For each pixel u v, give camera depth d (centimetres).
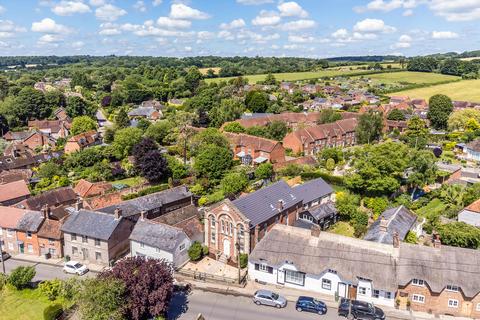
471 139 14512
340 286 5556
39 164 12975
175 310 5281
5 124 17975
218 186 9994
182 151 12469
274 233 6234
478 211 7469
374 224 7081
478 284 5062
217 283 5959
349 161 11606
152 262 5178
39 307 5497
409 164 8725
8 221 7338
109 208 7488
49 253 7138
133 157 12106
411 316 5184
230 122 14838
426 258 5438
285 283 5878
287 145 13338
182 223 6838
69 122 18412
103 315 4478
